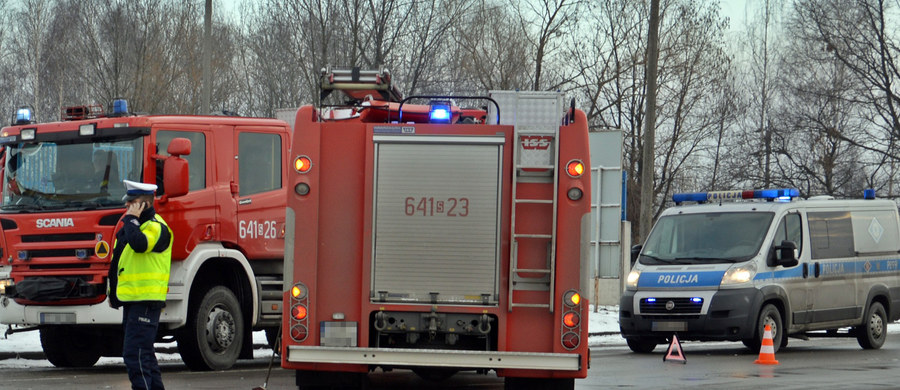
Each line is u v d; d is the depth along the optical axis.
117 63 50.94
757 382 16.59
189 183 17.45
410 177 11.70
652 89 31.61
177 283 16.92
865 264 25.05
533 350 11.56
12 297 17.31
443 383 16.23
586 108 52.03
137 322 12.28
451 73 49.12
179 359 20.72
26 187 17.47
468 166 11.66
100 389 14.34
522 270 11.55
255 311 18.42
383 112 14.01
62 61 60.75
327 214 11.83
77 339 18.78
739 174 53.88
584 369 11.45
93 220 16.78
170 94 52.44
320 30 46.91
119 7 51.28
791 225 23.23
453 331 11.63
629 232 35.22
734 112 53.88
